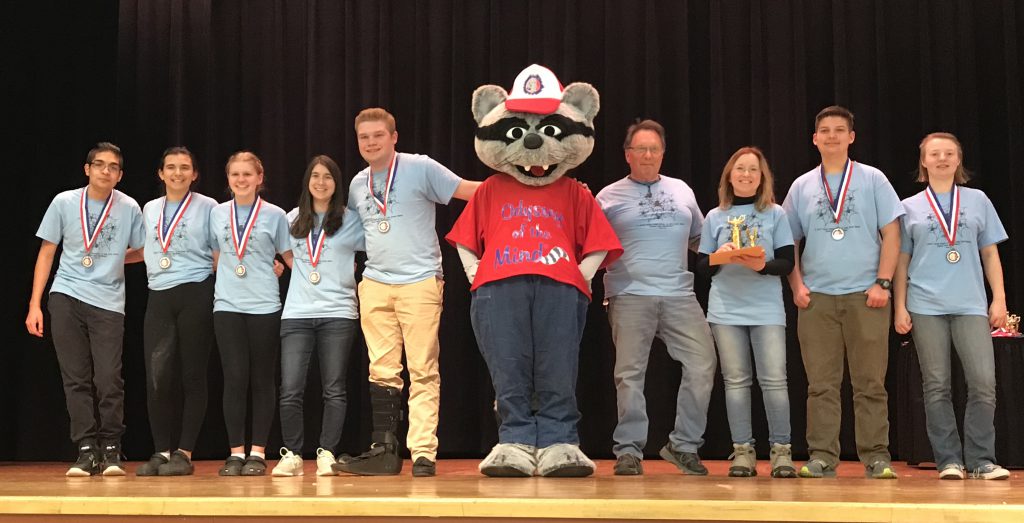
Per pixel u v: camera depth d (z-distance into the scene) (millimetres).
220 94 5914
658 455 5586
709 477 3730
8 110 5574
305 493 2801
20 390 5609
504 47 5859
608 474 4000
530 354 3635
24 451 5605
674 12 5801
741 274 3881
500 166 3721
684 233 4043
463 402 5672
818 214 3898
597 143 5785
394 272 3936
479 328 3691
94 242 4203
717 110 5730
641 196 4078
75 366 4125
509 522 2488
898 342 5566
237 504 2568
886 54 5727
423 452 3787
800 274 3973
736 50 5801
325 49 5895
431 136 5836
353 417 5695
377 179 4020
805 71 5754
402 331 3951
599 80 5824
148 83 5895
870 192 3869
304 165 5891
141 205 5848
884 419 3771
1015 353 4730
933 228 3867
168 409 4156
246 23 5957
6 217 5574
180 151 4258
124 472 4023
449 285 5723
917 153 5676
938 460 3781
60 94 5730
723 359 3875
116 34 5902
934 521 2391
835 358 3852
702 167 5781
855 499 2568
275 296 4176
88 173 4277
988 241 3926
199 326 4145
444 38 5879
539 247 3641
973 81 5656
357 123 4023
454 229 3805
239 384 4086
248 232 4152
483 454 5676
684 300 4004
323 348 4074
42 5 5688
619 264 4023
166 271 4160
